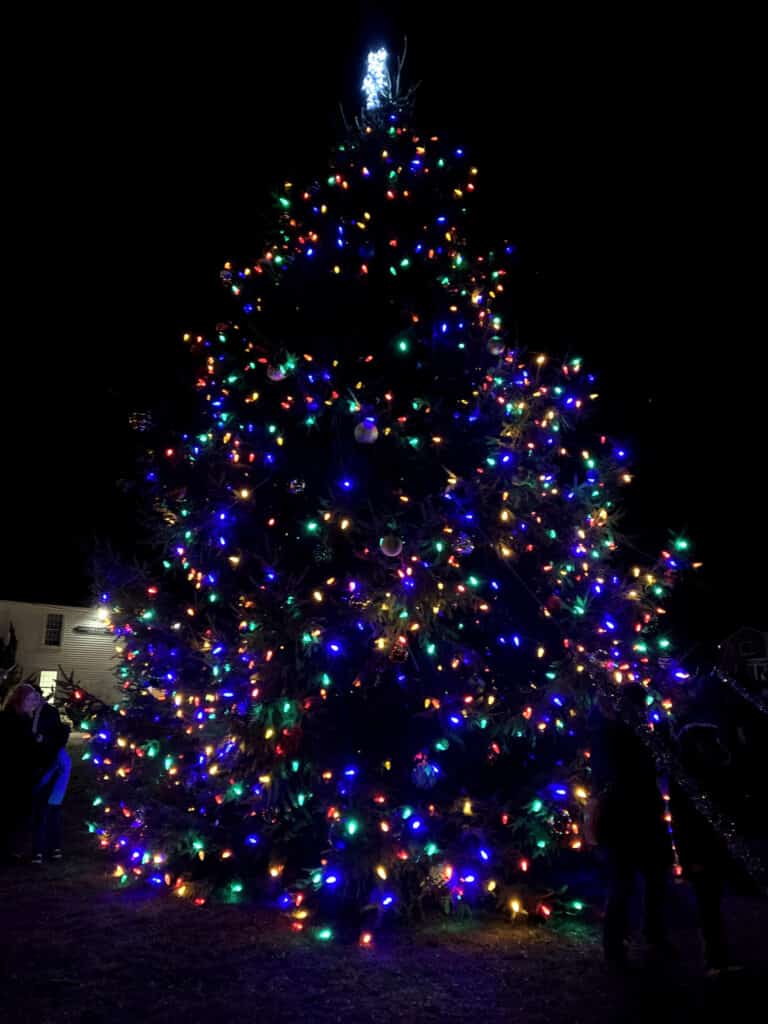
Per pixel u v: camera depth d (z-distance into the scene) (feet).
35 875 24.71
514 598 23.91
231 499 23.84
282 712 20.08
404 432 23.57
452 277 25.98
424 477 23.40
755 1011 14.60
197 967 16.93
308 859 22.43
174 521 25.94
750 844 19.07
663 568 25.54
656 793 18.20
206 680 24.30
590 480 25.09
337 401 23.45
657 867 17.94
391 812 20.38
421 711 22.00
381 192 26.21
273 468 24.00
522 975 16.62
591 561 24.45
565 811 21.47
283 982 16.17
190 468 25.44
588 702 20.98
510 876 21.36
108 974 16.48
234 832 23.00
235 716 21.72
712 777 17.70
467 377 24.88
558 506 24.11
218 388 26.09
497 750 22.02
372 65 28.45
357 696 22.65
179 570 26.68
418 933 19.43
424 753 20.93
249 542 24.21
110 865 25.96
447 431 23.59
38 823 26.43
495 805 21.24
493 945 18.57
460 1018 14.44
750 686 31.60
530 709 21.12
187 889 22.33
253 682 20.57
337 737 21.63
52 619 102.22
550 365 26.11
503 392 24.58
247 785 21.68
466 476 23.41
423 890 20.70
